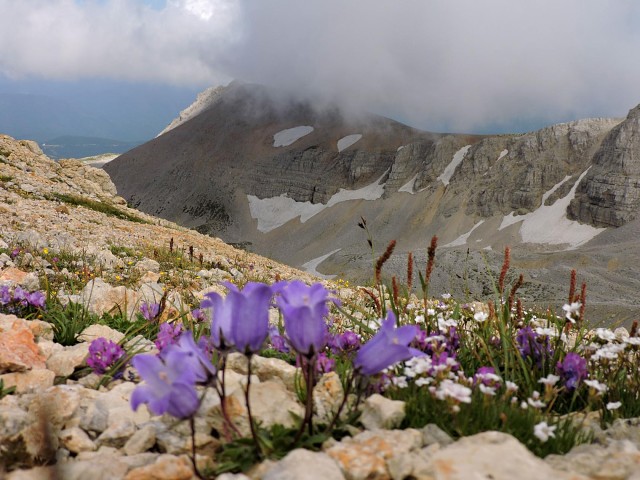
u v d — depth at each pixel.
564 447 0.20
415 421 0.21
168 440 0.20
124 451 0.20
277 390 0.21
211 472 0.17
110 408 0.23
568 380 0.26
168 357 0.16
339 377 0.25
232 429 0.19
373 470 0.16
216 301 0.17
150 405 0.15
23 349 0.28
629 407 0.26
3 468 0.18
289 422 0.20
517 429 0.20
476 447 0.17
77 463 0.17
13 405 0.23
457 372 0.26
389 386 0.23
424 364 0.21
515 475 0.15
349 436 0.20
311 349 0.17
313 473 0.15
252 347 0.17
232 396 0.20
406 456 0.16
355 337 0.28
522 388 0.26
